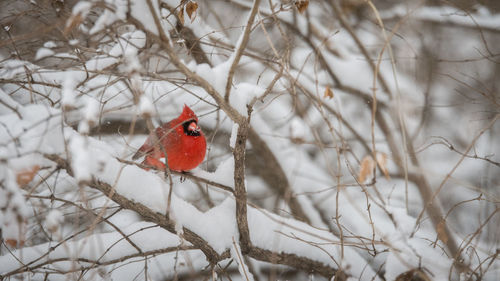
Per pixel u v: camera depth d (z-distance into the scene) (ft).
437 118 41.22
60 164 18.75
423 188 35.47
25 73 22.08
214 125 37.37
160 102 31.94
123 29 24.26
